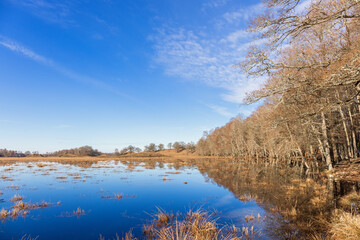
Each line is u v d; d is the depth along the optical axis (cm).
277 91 816
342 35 830
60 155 12331
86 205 1223
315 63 784
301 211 948
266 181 1905
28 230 835
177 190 1662
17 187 1819
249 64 846
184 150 13538
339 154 3444
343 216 691
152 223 885
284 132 2697
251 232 738
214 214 993
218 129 10269
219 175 2559
